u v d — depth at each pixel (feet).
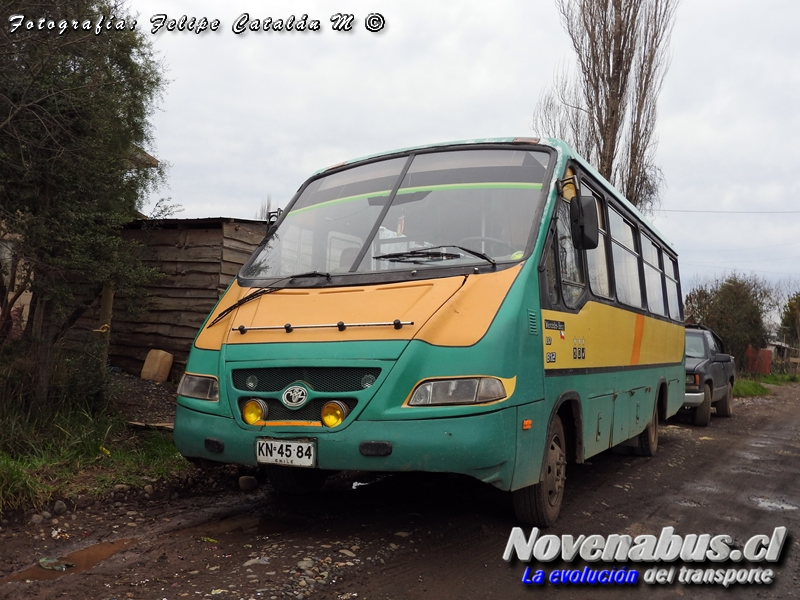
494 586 13.65
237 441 15.26
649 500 21.77
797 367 144.66
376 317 15.10
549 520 17.20
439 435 13.84
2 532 15.44
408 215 17.79
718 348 50.96
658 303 31.42
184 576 13.17
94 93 22.98
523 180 17.88
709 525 18.99
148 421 25.12
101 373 24.07
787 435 40.57
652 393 29.14
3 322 22.89
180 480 20.24
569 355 17.87
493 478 14.17
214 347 16.63
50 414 21.52
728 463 29.68
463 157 19.11
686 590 14.25
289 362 15.05
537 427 15.57
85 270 22.58
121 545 15.12
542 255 16.55
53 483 18.13
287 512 18.15
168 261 36.24
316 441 14.44
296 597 12.35
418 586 13.32
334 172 20.98
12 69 21.06
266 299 16.89
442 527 16.98
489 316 14.80
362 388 14.44
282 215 20.29
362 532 16.40
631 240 27.20
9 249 21.09
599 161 69.62
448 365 14.23
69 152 21.99
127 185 26.68
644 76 69.72
